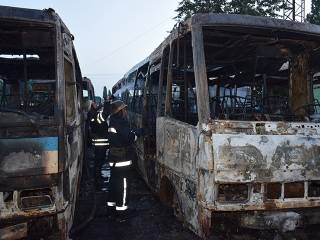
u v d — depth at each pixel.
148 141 6.84
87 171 9.10
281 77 5.45
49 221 3.97
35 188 3.70
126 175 5.76
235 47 4.93
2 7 3.89
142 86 7.92
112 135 5.78
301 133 4.04
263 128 3.94
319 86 5.33
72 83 5.34
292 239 4.47
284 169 3.90
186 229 5.12
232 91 5.80
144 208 6.33
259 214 3.96
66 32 4.66
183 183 4.57
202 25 4.29
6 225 3.71
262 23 4.38
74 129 5.31
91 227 5.45
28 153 3.69
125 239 4.96
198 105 4.08
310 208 4.14
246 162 3.79
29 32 4.00
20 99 4.68
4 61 5.83
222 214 4.07
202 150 3.90
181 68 5.11
